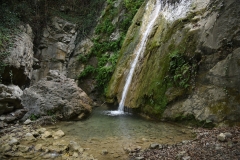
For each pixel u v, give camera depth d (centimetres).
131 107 892
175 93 745
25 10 1391
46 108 809
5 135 623
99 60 1330
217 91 648
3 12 1234
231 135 528
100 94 1227
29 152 520
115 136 625
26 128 688
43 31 1433
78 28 1515
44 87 881
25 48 1130
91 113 918
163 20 946
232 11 684
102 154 507
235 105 603
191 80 721
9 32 1146
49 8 1502
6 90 779
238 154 428
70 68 1403
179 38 811
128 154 504
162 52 856
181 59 764
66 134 650
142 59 961
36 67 1350
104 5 1544
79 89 950
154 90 810
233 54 643
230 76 634
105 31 1408
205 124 632
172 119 721
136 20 1201
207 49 705
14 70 986
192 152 470
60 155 505
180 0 912
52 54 1407
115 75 1120
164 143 557
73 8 1584
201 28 753
